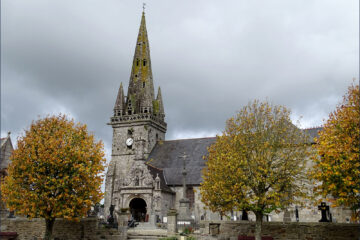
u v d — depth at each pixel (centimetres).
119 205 4894
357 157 1945
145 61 6912
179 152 5691
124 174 5856
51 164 2528
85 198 2600
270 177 2466
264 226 2630
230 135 2791
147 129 6003
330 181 2052
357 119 2052
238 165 2562
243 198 2469
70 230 3045
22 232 3003
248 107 2800
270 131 2669
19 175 2533
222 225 2806
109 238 3019
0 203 3031
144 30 7238
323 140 2169
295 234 2522
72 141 2691
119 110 6412
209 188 2728
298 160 2564
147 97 6350
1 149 3759
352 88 2175
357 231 2333
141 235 3089
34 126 2727
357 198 1991
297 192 2512
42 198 2461
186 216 3706
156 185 4641
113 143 6172
